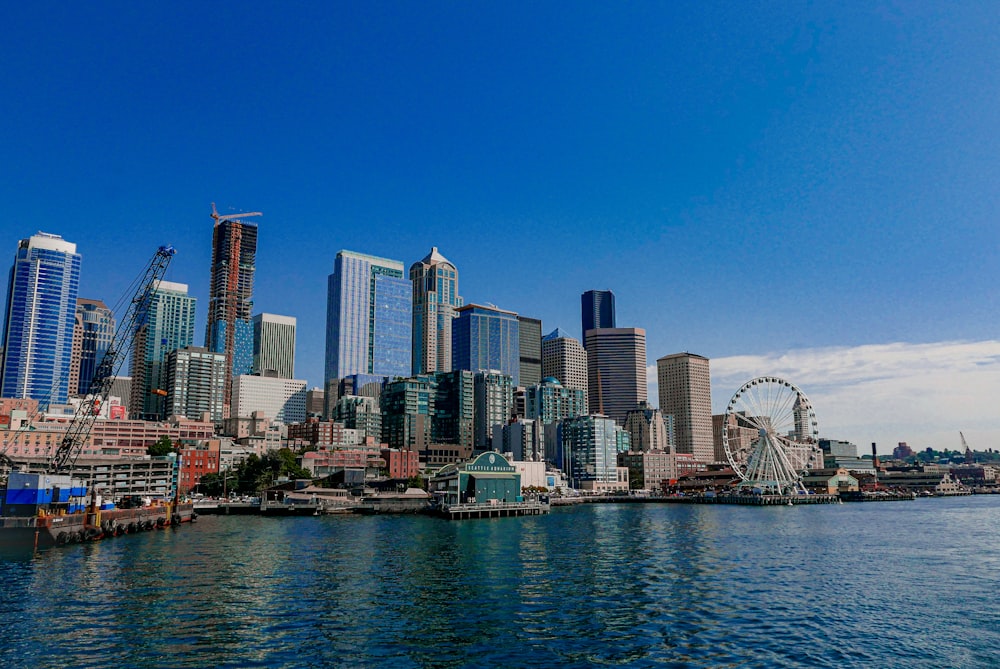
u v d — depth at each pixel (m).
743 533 150.12
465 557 106.62
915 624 63.00
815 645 56.12
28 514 124.88
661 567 96.06
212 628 60.31
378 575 88.44
